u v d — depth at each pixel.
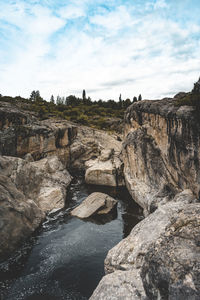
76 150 42.06
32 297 11.43
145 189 22.88
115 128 65.69
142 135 23.56
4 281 12.45
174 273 4.91
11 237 15.27
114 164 34.81
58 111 72.25
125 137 34.12
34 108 62.84
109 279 8.00
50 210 22.20
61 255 14.98
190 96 15.73
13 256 14.69
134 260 9.27
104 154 37.41
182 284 4.64
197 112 12.99
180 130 14.57
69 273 13.20
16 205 17.39
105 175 32.09
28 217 18.06
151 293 5.40
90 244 16.38
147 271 5.68
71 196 27.16
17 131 30.92
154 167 21.09
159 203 17.67
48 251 15.41
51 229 18.64
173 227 6.28
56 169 33.03
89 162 40.06
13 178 20.52
